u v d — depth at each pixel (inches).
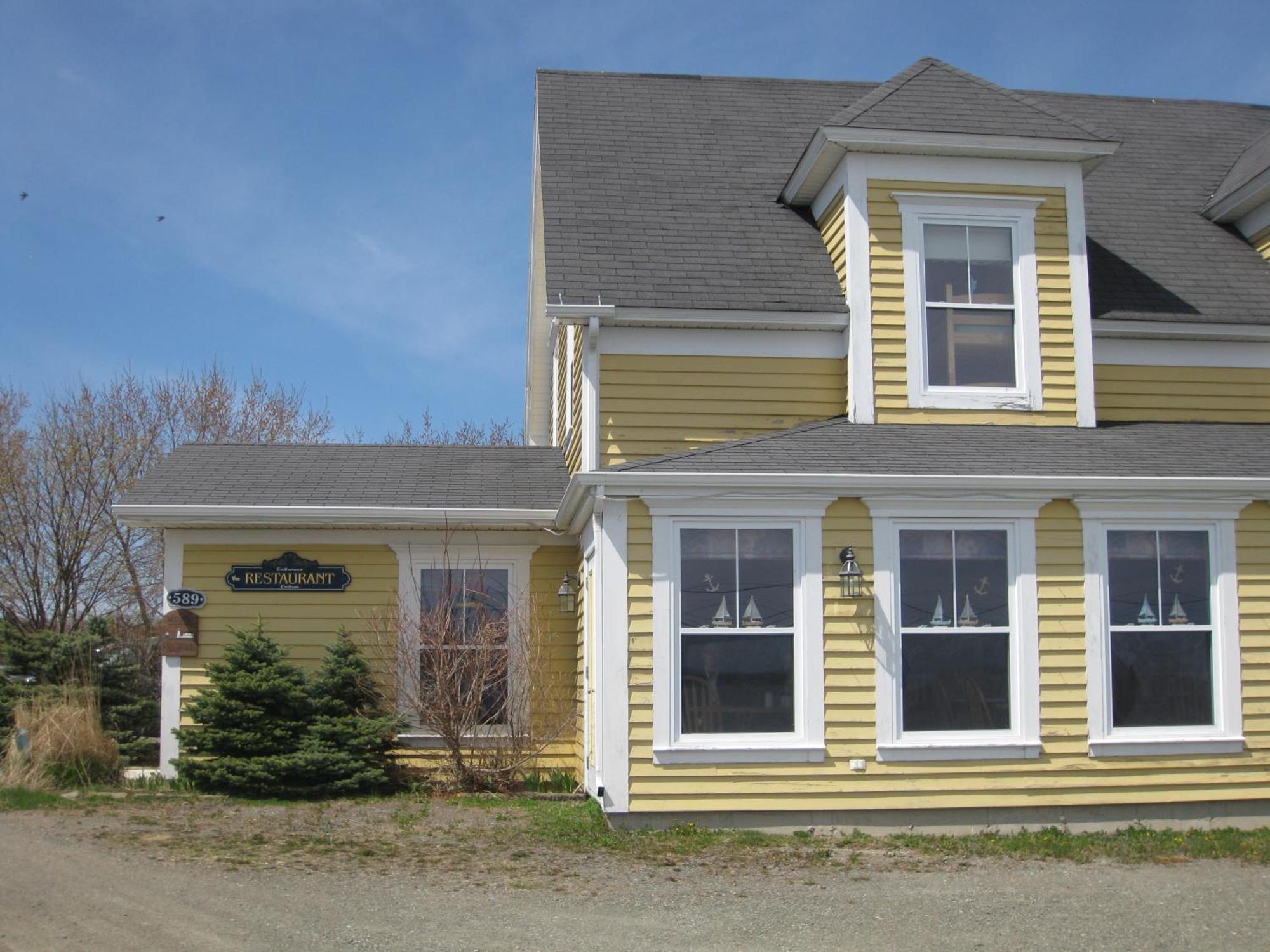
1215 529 437.4
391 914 291.3
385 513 515.8
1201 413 530.6
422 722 496.7
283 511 509.0
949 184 501.0
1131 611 433.1
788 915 301.6
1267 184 563.2
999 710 423.5
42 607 1016.2
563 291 491.2
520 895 314.3
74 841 374.6
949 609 425.1
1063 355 497.0
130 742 605.6
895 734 416.8
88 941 262.1
